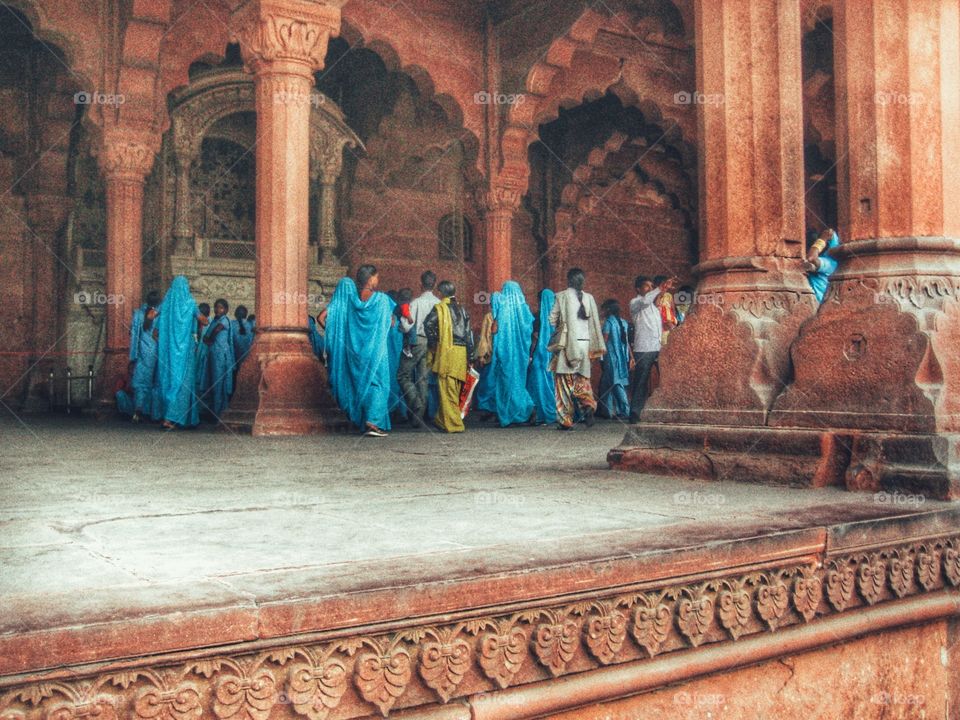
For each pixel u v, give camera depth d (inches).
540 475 157.8
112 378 453.4
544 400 391.2
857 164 138.3
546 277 693.3
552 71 474.3
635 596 78.2
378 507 116.0
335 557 78.6
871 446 125.8
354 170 630.5
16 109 570.6
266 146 329.7
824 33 475.2
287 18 325.7
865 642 98.4
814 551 92.7
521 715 69.7
